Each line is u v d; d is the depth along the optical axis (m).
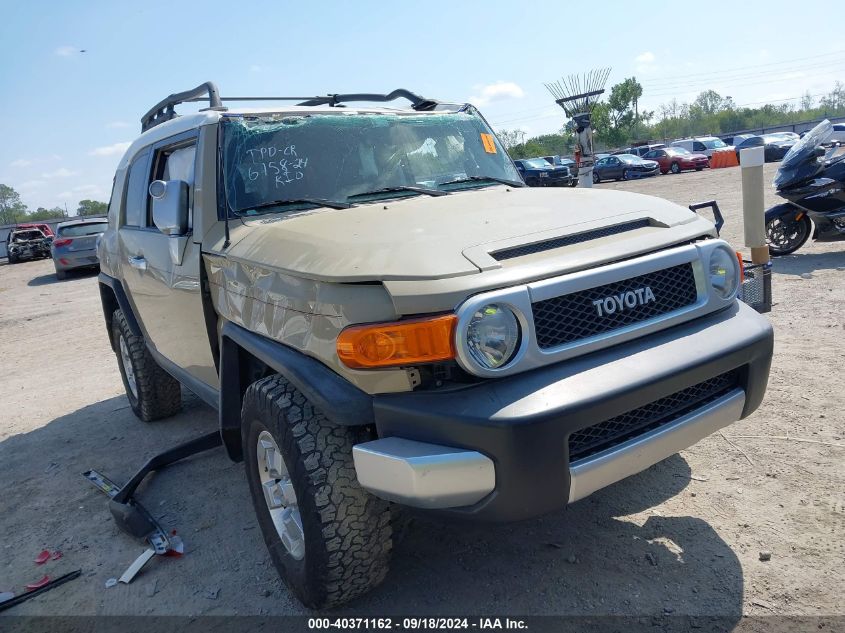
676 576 2.87
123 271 4.94
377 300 2.42
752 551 2.96
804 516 3.15
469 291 2.35
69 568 3.53
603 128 75.06
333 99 4.64
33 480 4.71
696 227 2.95
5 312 13.40
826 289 6.86
